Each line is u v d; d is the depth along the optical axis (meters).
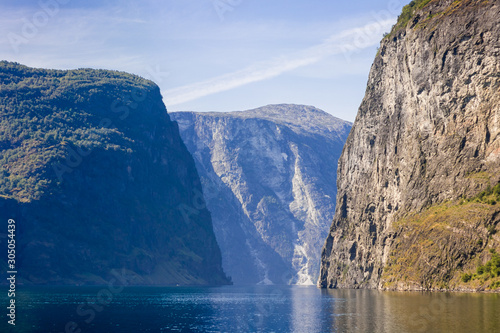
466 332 143.12
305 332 157.75
